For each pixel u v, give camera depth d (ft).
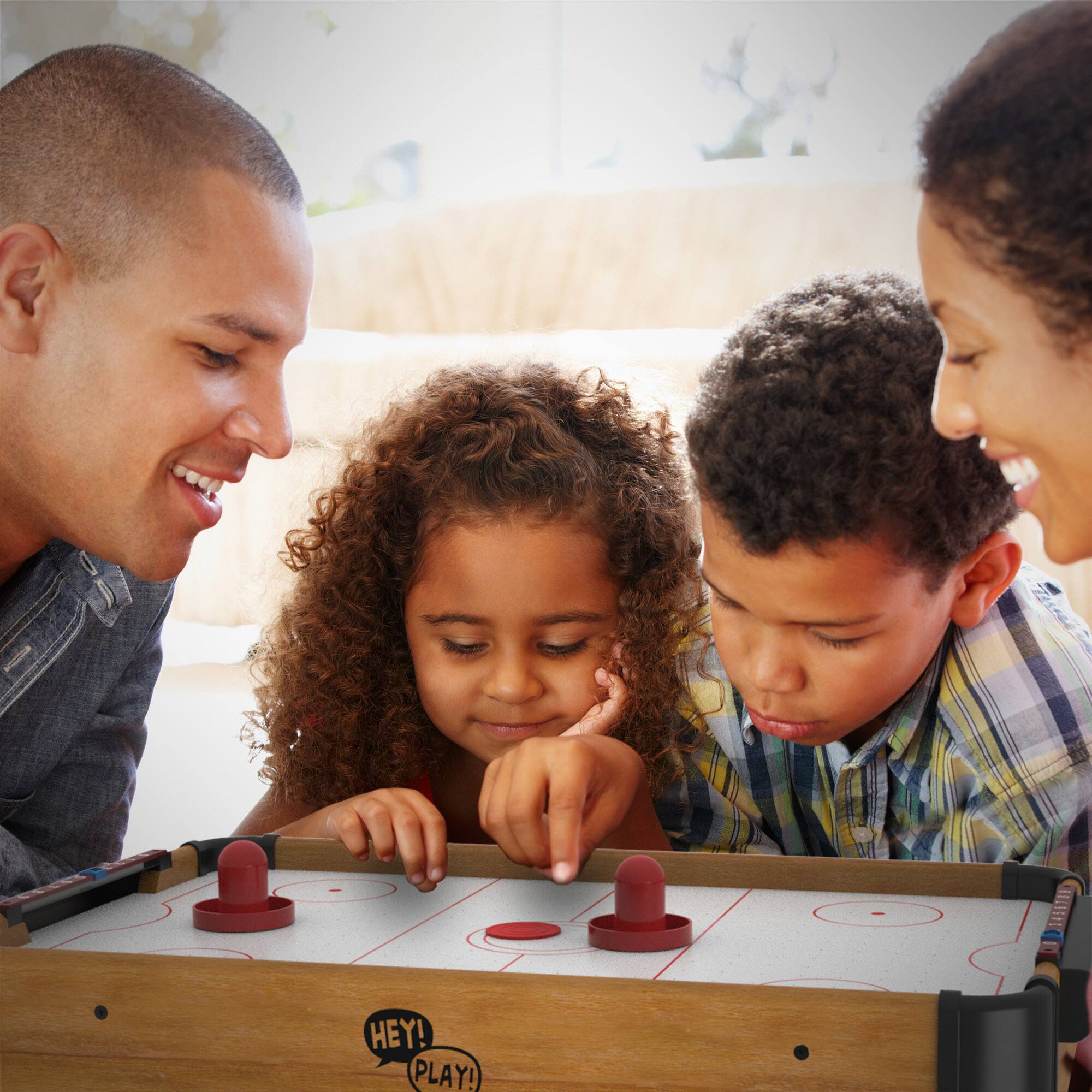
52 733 3.29
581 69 10.14
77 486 2.83
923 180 1.71
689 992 1.54
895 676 2.50
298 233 2.92
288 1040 1.63
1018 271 1.59
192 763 8.89
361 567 3.51
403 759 3.56
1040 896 2.24
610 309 9.16
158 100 2.69
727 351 2.50
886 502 2.27
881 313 2.33
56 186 2.68
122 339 2.69
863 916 2.15
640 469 3.42
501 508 3.16
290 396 9.82
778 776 3.24
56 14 11.17
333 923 2.13
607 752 2.62
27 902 2.05
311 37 10.84
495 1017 1.58
